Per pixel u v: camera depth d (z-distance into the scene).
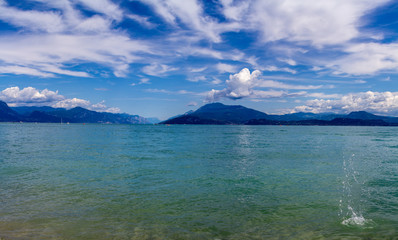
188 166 23.80
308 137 80.62
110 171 21.11
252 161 27.23
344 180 18.30
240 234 9.41
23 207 11.95
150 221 10.52
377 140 67.12
